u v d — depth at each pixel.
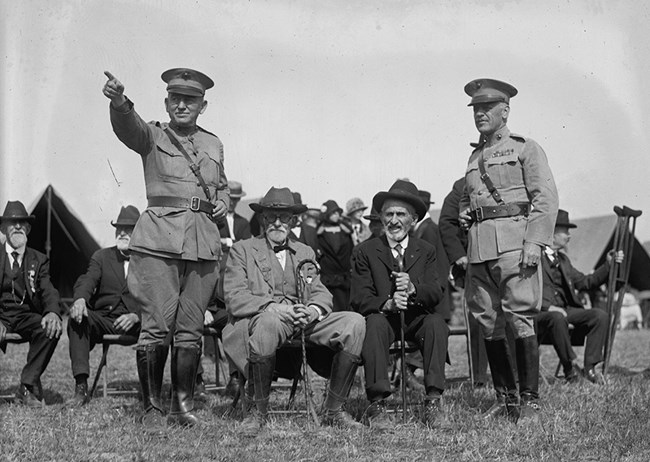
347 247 9.66
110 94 5.27
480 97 5.77
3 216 6.88
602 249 20.77
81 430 5.35
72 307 6.76
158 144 5.62
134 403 6.55
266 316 5.48
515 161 5.72
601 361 7.61
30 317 6.84
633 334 14.72
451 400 6.42
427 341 5.68
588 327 7.70
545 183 5.63
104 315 7.06
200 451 4.77
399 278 5.69
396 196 5.96
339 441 5.07
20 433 5.23
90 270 7.15
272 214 5.89
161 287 5.53
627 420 5.40
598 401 6.20
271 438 5.12
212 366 9.42
